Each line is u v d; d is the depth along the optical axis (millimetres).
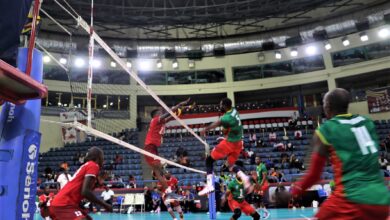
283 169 17625
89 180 3842
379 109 23422
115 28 26453
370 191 2287
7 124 3643
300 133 21984
